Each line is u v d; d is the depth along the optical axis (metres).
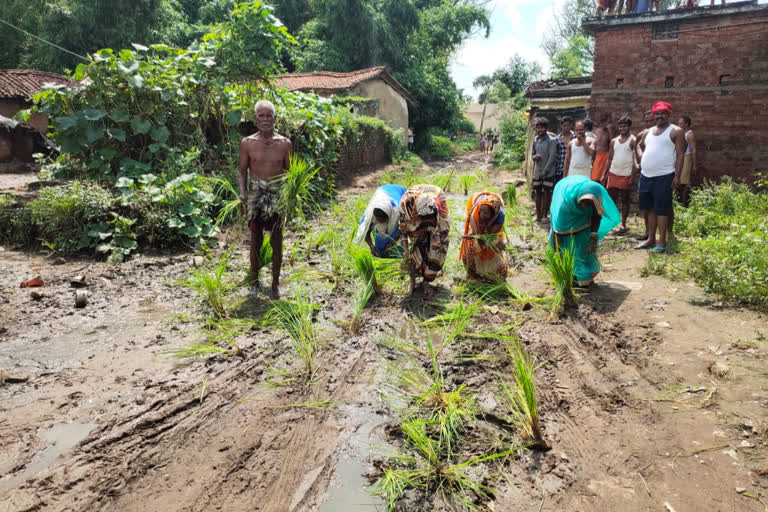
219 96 9.30
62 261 6.36
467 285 5.47
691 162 8.33
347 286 5.60
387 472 2.64
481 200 5.27
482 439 2.98
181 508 2.44
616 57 9.83
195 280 5.48
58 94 8.02
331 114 12.29
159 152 8.50
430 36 33.12
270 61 9.78
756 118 8.88
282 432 3.04
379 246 5.77
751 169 9.02
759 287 4.64
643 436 2.94
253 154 5.22
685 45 9.25
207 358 3.93
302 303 4.75
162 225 6.95
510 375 3.70
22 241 6.88
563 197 5.27
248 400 3.38
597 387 3.48
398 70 29.92
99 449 2.84
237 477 2.66
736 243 5.18
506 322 4.61
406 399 3.39
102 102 8.12
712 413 3.09
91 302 5.09
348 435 3.02
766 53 8.68
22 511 2.38
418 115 30.64
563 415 3.19
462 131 49.97
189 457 2.81
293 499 2.51
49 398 3.35
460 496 2.53
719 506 2.38
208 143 9.59
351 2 27.02
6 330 4.38
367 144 17.06
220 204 8.02
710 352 3.85
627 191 7.92
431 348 3.62
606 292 5.30
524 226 8.60
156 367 3.78
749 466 2.62
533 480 2.63
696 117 9.33
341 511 2.44
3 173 12.82
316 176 10.72
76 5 21.20
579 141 8.08
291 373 3.72
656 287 5.35
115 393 3.41
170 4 27.72
